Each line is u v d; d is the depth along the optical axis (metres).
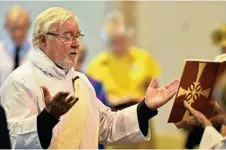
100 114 6.46
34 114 5.85
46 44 6.00
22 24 9.84
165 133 12.64
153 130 11.19
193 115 6.49
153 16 14.43
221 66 6.33
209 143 6.38
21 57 9.81
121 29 11.30
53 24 5.96
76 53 6.05
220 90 6.47
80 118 6.03
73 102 5.54
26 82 5.89
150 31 14.41
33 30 6.04
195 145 8.83
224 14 14.24
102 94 8.90
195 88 6.36
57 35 5.95
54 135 5.88
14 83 5.89
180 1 14.39
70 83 6.12
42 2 13.73
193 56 14.36
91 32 14.22
